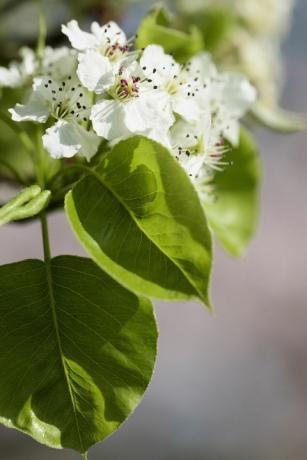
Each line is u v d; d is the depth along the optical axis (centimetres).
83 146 51
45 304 49
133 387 49
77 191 49
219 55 70
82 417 49
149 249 48
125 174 49
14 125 54
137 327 49
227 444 134
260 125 70
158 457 131
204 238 48
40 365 49
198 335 147
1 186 62
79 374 49
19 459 110
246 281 155
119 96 51
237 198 62
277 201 160
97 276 50
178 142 52
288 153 159
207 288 47
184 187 48
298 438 136
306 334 149
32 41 68
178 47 57
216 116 57
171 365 142
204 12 70
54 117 52
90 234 49
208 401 138
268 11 72
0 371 49
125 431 131
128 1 73
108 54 53
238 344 148
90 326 49
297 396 141
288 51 150
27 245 137
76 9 72
